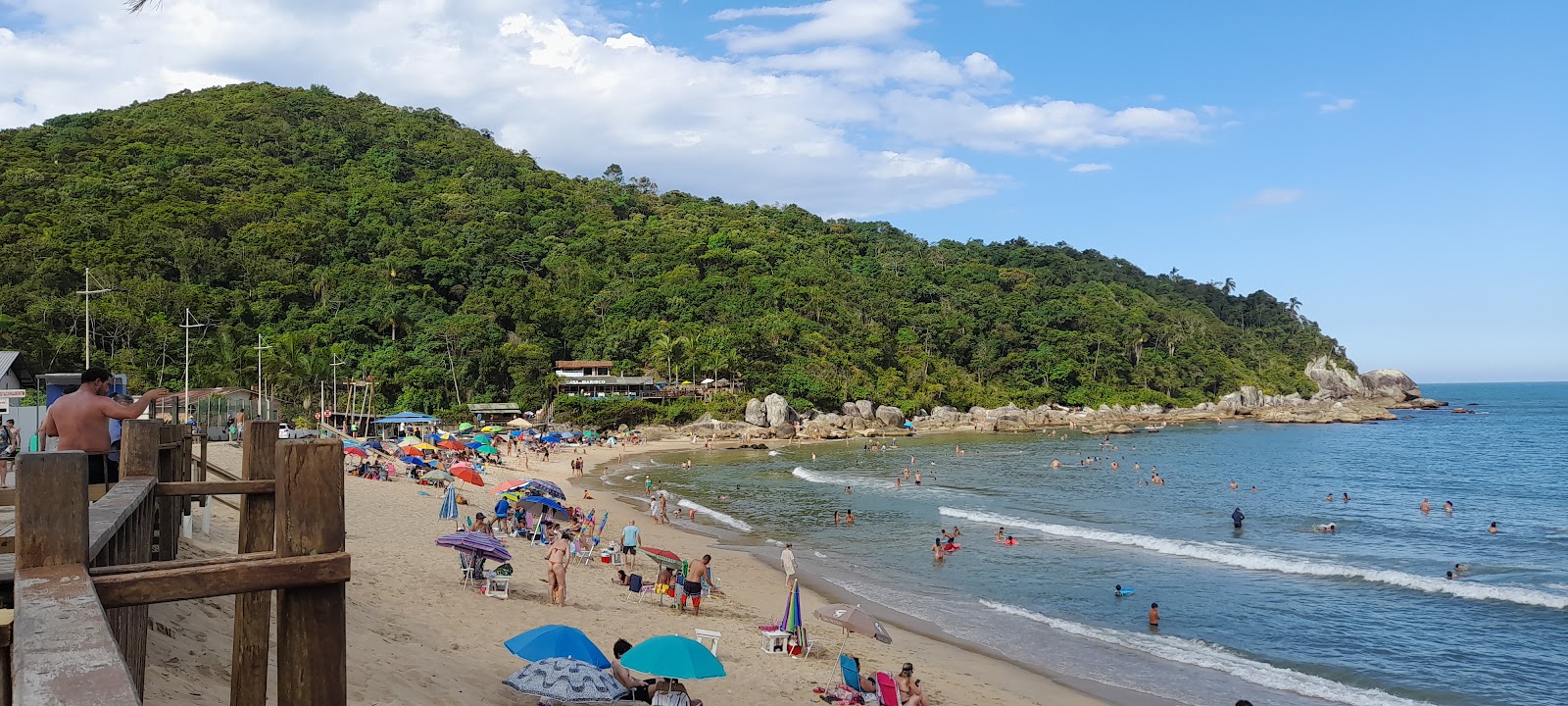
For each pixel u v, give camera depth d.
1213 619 26.62
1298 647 24.00
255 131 168.00
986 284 180.00
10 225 95.75
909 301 162.00
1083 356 153.00
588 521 36.03
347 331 102.31
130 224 104.06
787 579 30.34
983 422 125.75
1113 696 20.11
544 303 125.38
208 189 128.38
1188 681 21.17
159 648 9.85
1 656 3.00
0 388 29.77
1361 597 29.06
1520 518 48.97
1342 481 66.94
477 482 39.38
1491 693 20.62
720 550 36.59
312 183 149.88
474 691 13.10
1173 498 55.91
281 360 79.69
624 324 127.31
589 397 106.62
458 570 22.75
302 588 4.17
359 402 92.38
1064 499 55.03
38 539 3.45
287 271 110.06
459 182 171.88
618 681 14.21
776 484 61.78
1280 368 185.88
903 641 23.86
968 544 38.34
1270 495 58.19
